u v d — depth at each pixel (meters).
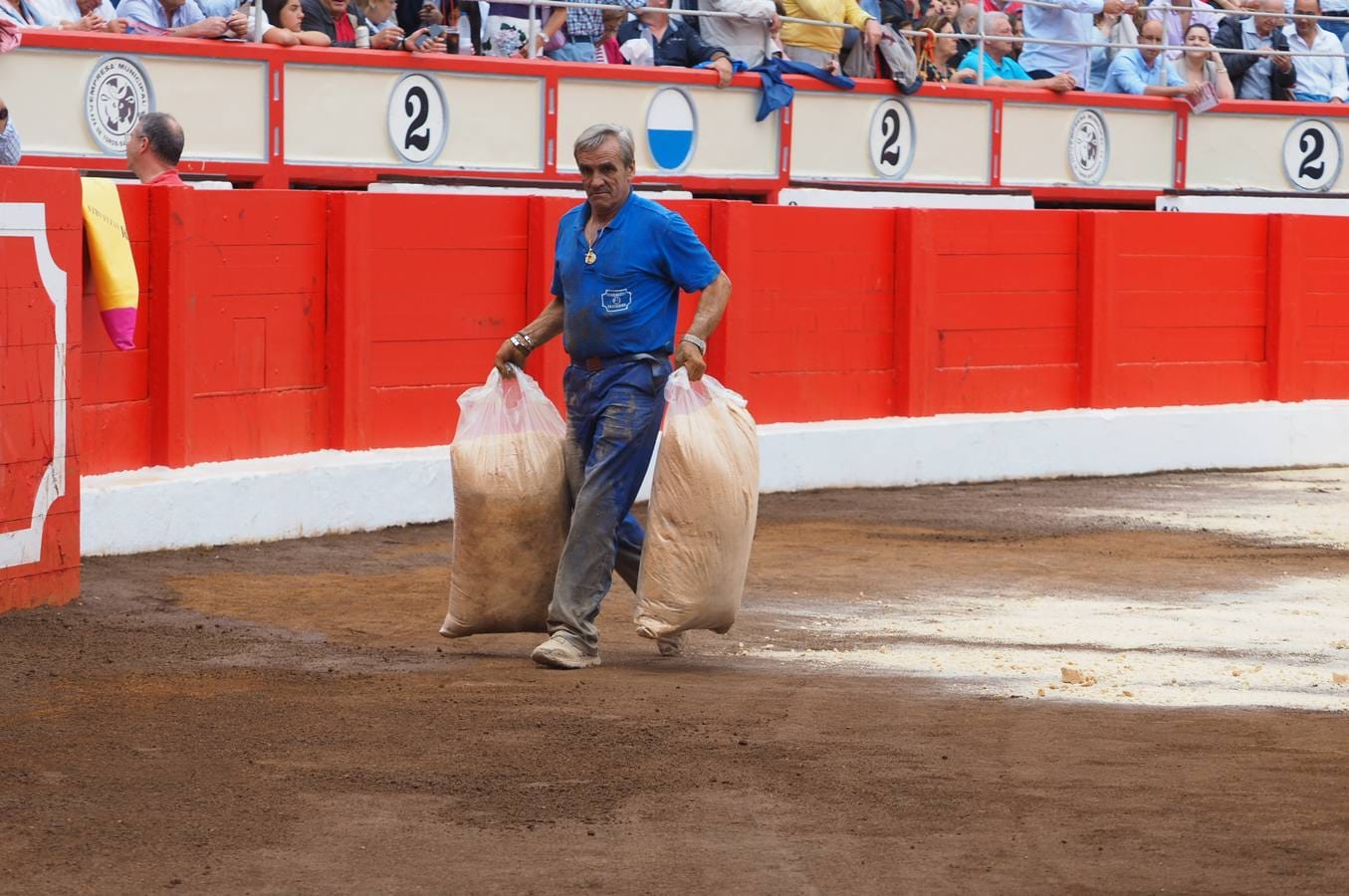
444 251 36.59
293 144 40.28
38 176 24.62
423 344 36.41
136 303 28.38
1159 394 48.84
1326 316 51.72
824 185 50.16
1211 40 59.38
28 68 35.91
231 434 32.97
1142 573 31.78
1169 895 13.60
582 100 45.16
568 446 23.05
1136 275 48.19
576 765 17.33
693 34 48.59
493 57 44.38
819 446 41.50
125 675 21.20
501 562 22.97
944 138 52.62
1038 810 15.79
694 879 14.03
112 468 30.91
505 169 44.00
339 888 13.83
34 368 24.78
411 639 24.25
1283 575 31.86
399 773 17.02
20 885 13.77
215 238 32.31
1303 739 18.47
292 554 31.05
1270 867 14.20
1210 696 20.91
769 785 16.61
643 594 22.58
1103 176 55.94
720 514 22.39
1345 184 60.75
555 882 13.97
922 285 44.22
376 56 41.50
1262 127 59.00
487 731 18.64
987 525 37.44
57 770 16.97
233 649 23.06
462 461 22.91
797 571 31.19
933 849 14.71
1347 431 50.53
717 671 22.27
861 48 51.00
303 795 16.23
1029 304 46.53
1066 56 56.31
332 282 34.81
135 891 13.71
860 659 23.30
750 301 41.47
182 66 38.28
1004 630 25.86
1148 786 16.53
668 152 46.88
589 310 22.05
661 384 22.33
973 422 44.16
